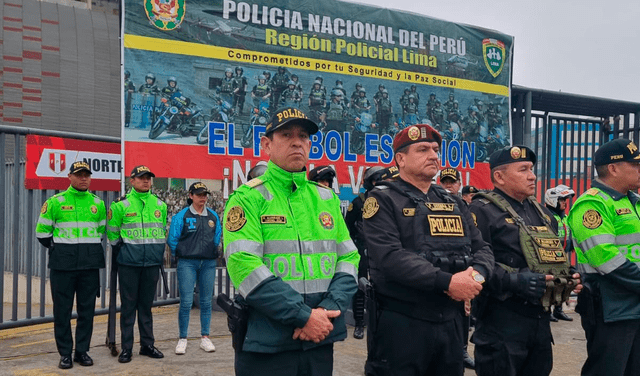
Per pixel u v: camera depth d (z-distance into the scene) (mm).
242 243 2232
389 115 7922
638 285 3295
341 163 7570
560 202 6770
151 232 5195
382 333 2742
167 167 6566
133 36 6426
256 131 7074
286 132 2389
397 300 2695
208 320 5508
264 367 2258
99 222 5031
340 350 5477
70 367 4785
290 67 7281
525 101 8898
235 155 6957
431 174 2832
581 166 9688
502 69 8828
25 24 24109
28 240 6051
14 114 23469
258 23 7094
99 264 4969
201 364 4953
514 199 3316
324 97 7473
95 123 25125
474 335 3232
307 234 2387
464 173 8484
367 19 7801
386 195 2814
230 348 5551
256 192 2346
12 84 23547
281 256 2297
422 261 2559
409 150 2855
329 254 2436
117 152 6465
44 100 24078
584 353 5605
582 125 9828
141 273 5191
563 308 8031
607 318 3451
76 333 4934
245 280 2199
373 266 2797
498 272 2959
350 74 7656
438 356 2729
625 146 3486
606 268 3373
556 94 8883
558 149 9242
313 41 7418
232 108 6941
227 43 6918
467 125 8523
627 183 3496
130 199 5180
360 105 7715
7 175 8047
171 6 6613
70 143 6109
